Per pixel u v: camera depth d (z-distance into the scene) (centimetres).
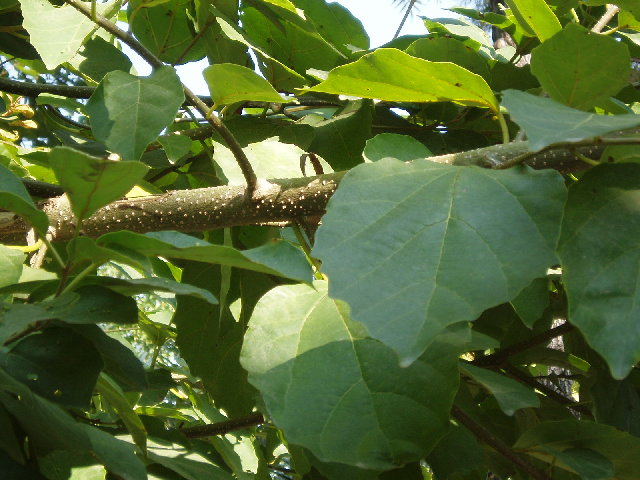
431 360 38
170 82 45
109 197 33
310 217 50
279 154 60
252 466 69
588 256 34
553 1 61
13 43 70
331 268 32
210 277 62
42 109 79
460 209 34
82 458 40
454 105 67
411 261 32
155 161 71
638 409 52
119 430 50
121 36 47
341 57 68
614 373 31
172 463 50
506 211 34
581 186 36
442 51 64
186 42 70
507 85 66
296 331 40
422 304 30
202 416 73
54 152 31
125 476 38
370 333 29
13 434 33
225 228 55
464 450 47
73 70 80
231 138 47
